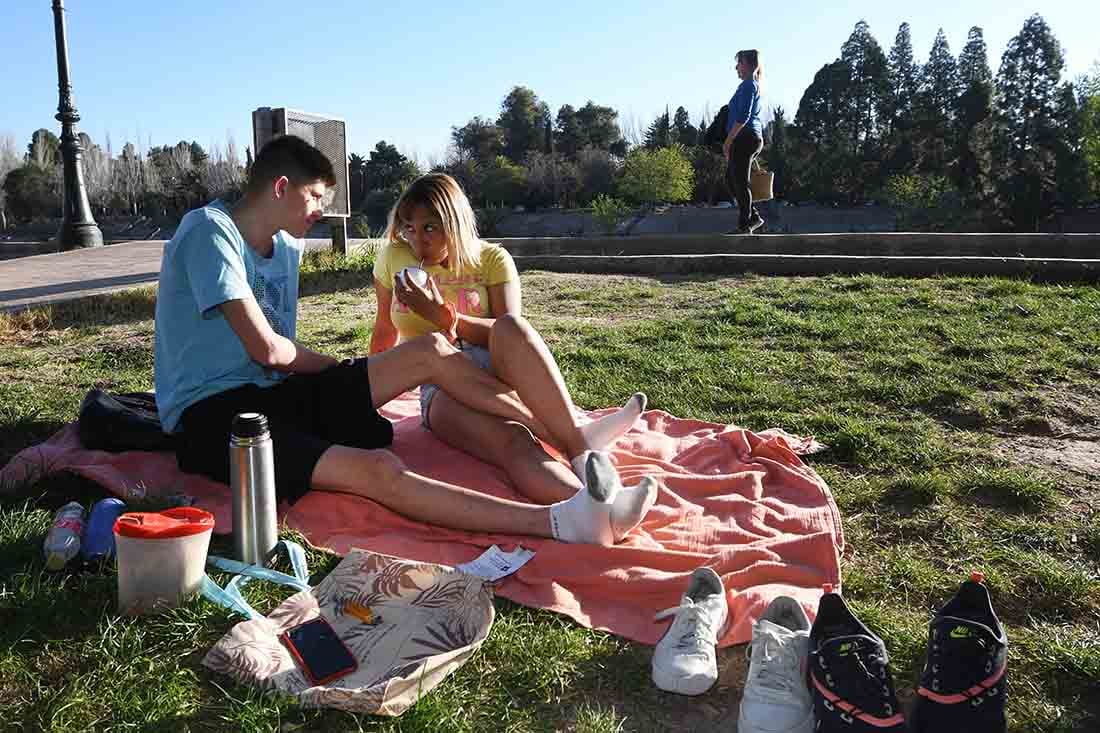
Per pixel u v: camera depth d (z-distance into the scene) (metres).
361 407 3.30
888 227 56.59
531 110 94.31
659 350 6.00
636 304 8.08
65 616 2.45
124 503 2.97
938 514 3.33
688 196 61.00
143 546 2.42
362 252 11.16
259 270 3.36
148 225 68.00
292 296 3.54
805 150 74.38
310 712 2.08
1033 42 66.50
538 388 3.31
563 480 3.16
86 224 15.86
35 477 3.38
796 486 3.50
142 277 9.62
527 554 2.78
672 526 3.08
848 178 71.75
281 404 3.22
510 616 2.51
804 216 59.72
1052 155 61.81
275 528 2.81
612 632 2.48
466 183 69.88
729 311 7.25
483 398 3.34
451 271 3.83
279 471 2.99
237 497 2.72
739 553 2.81
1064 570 2.84
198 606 2.47
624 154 85.94
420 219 3.71
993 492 3.51
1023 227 59.06
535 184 67.81
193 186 69.44
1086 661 2.29
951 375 5.18
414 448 3.64
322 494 3.17
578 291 8.80
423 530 3.02
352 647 2.34
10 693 2.16
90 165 75.62
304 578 2.66
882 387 4.91
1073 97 65.81
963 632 1.95
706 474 3.64
